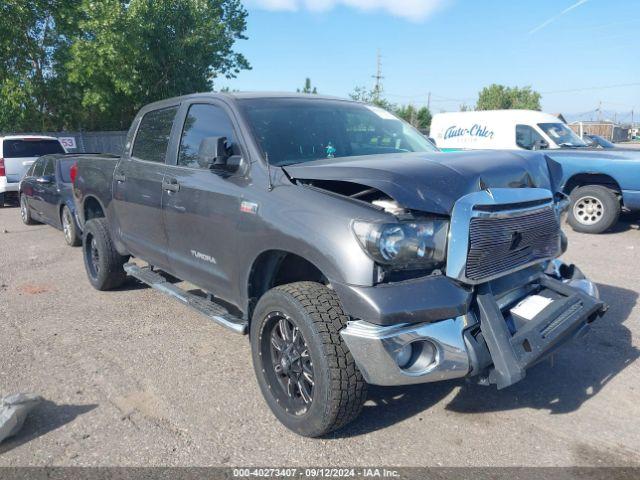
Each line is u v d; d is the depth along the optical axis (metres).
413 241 2.95
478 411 3.64
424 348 3.02
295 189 3.44
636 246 8.42
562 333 3.19
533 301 3.38
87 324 5.34
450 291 3.01
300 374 3.35
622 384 3.96
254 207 3.61
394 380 2.92
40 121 26.17
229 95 4.39
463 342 3.00
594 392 3.86
